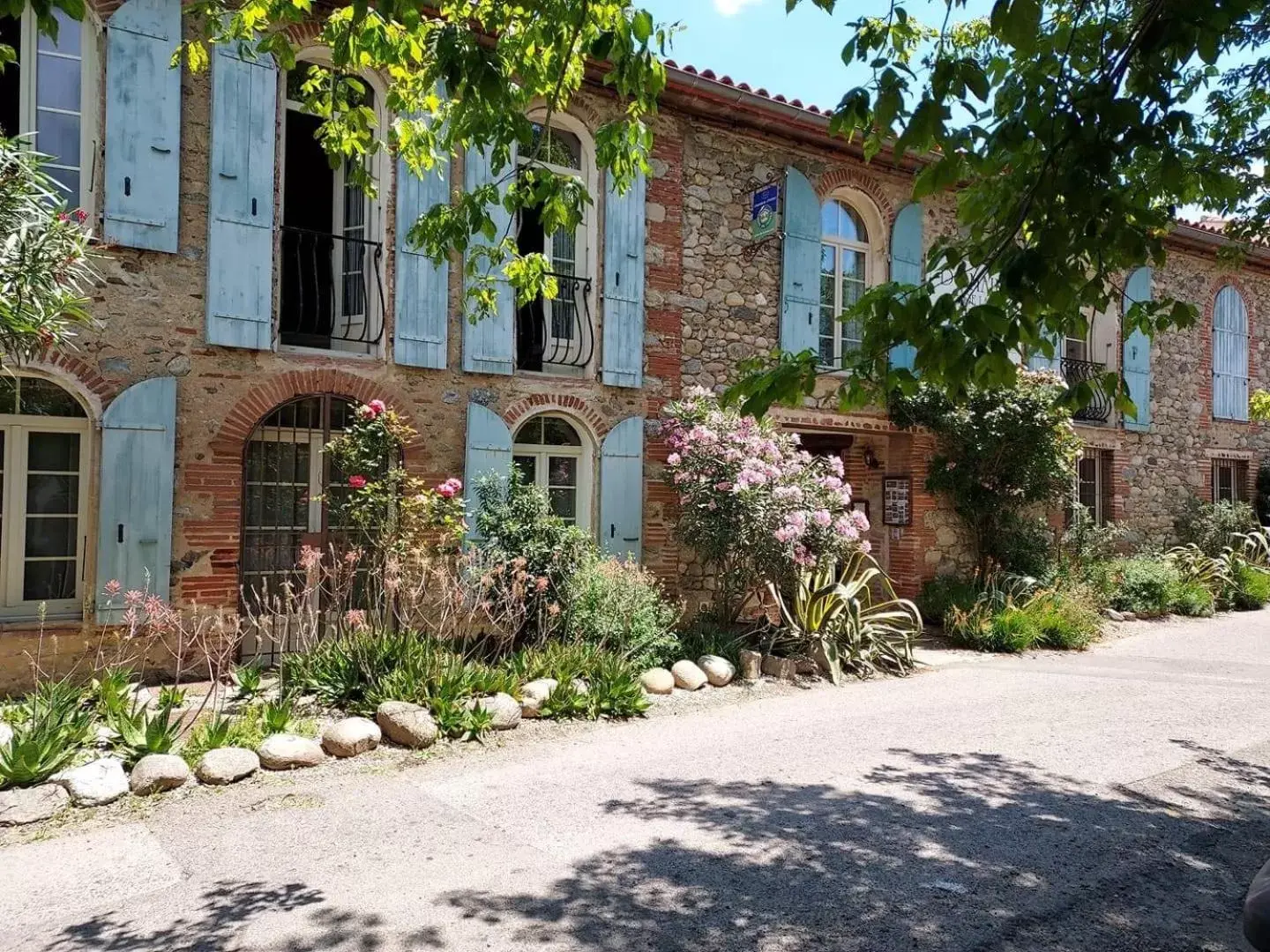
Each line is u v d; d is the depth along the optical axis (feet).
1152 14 9.66
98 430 21.11
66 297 15.06
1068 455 35.88
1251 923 6.37
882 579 29.84
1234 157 15.96
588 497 28.91
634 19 13.17
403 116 19.89
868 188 34.86
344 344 26.21
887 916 11.36
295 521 24.77
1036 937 10.89
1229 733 20.67
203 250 22.47
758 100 29.91
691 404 29.14
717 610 28.63
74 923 10.92
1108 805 15.65
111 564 21.02
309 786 15.85
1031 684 25.95
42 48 21.16
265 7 16.05
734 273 31.68
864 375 10.88
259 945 10.40
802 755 18.40
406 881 12.16
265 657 23.68
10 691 20.10
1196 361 47.34
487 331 26.53
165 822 14.11
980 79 9.89
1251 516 47.70
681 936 10.77
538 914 11.27
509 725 19.56
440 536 23.95
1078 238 9.64
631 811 14.98
